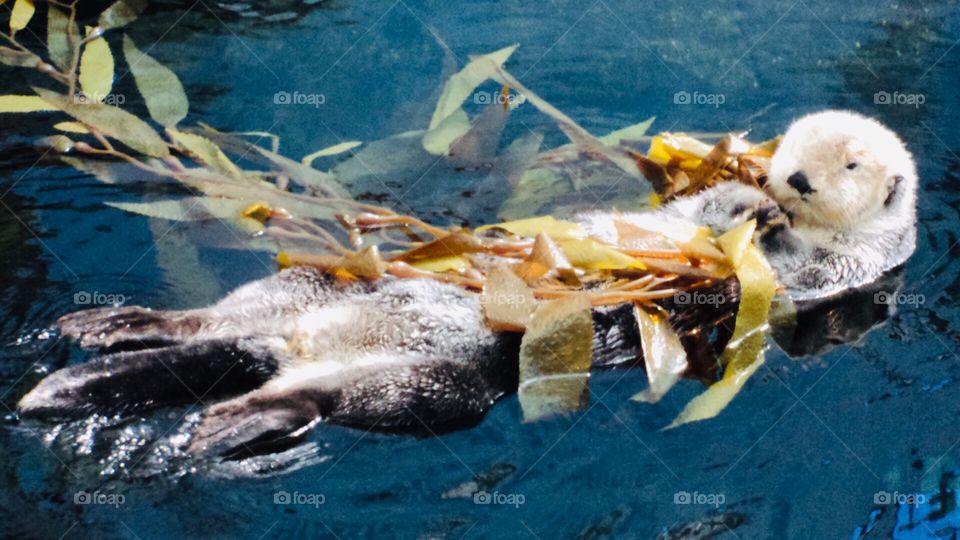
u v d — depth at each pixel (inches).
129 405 94.8
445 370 98.9
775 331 106.0
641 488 96.0
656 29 138.3
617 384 102.7
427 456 96.4
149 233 110.1
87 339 98.3
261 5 138.5
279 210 110.1
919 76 133.3
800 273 109.0
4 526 90.2
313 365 98.8
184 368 96.1
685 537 93.6
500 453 97.2
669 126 125.6
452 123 119.9
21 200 112.3
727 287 105.4
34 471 92.3
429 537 92.5
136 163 112.5
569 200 114.8
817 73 133.3
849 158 108.0
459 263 104.2
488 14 139.6
